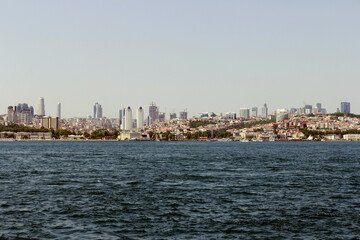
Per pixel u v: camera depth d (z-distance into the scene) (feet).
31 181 248.11
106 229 132.87
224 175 282.77
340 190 211.41
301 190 210.79
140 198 186.09
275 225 137.90
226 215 151.74
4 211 157.38
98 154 621.31
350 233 129.08
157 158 504.43
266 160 456.86
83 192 203.10
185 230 131.75
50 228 133.90
